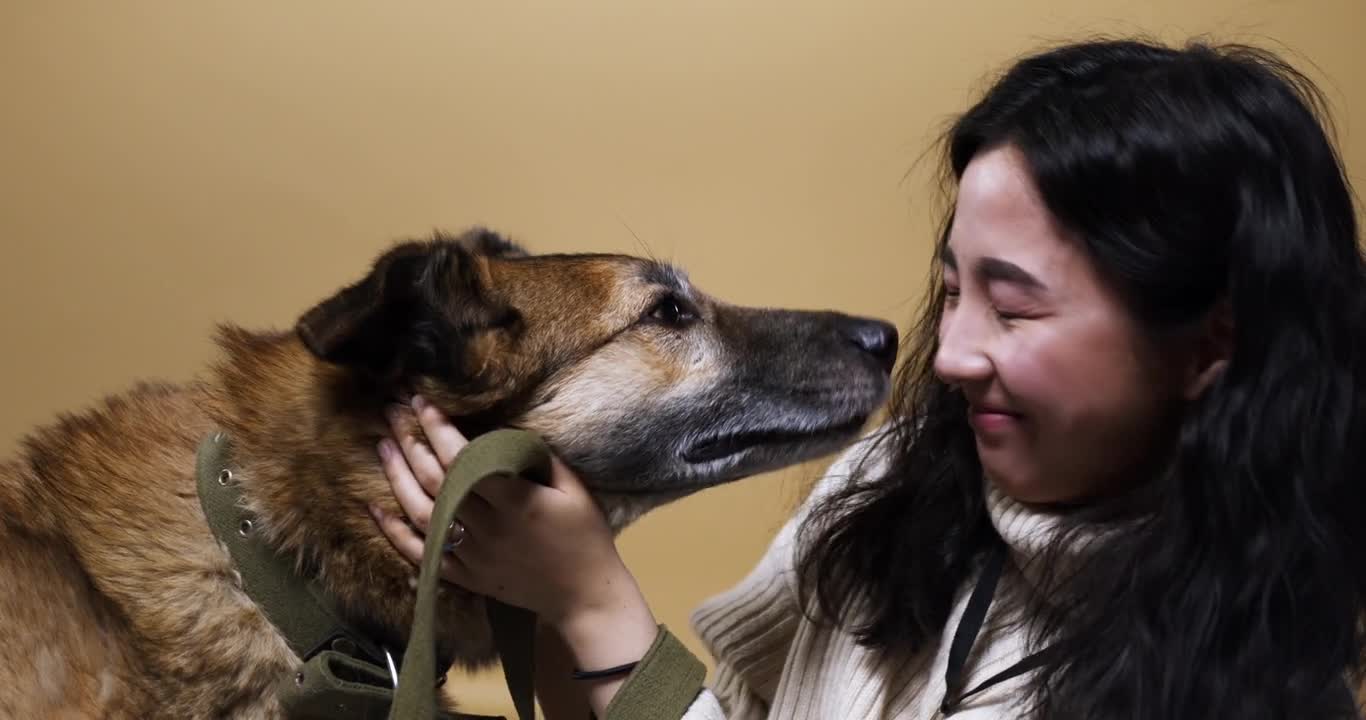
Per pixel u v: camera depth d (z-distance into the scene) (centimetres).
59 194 277
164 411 139
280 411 131
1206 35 137
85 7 271
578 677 123
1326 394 105
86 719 123
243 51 272
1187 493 106
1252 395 105
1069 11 267
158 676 125
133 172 276
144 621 125
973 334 113
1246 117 105
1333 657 104
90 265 278
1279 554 104
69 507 131
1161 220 103
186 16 272
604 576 123
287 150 276
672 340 145
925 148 272
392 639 133
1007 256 108
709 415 146
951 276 121
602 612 123
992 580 127
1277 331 104
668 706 121
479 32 272
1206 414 106
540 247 278
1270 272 103
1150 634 105
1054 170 104
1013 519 120
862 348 156
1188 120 103
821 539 142
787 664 149
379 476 127
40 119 274
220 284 279
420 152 275
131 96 274
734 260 278
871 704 134
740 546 287
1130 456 113
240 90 273
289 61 273
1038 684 112
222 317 280
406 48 272
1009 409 112
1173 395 111
